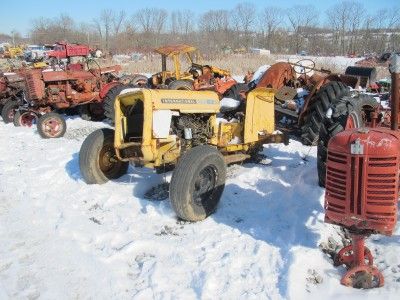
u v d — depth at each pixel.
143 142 4.50
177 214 4.28
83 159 5.30
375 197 2.93
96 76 10.54
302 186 5.05
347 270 3.31
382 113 5.16
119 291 3.21
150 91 4.58
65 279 3.37
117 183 5.46
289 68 6.79
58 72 9.84
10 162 6.75
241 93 7.78
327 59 27.33
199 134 5.24
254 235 3.96
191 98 4.99
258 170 5.77
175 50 12.21
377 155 2.89
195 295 3.12
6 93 10.83
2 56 29.23
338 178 3.05
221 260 3.54
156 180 5.44
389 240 3.79
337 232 3.99
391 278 3.22
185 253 3.69
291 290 3.04
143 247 3.82
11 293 3.21
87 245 3.91
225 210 4.59
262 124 5.82
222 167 4.52
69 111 11.45
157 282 3.27
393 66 3.17
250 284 3.21
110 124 10.27
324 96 5.76
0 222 4.44
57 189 5.38
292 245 3.66
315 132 5.88
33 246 3.91
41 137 8.68
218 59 26.81
